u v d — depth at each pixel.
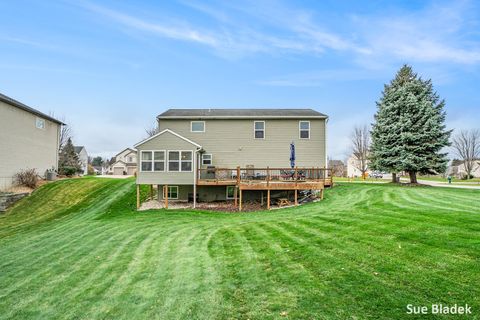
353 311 3.40
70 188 20.58
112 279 5.43
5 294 5.03
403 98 19.28
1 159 19.06
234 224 10.01
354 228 7.04
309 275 4.63
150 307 4.12
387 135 19.42
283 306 3.72
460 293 3.49
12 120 20.09
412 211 8.10
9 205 17.75
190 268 5.68
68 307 4.37
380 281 4.07
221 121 18.19
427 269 4.21
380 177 42.25
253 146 18.03
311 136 17.98
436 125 18.41
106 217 13.59
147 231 9.75
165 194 15.60
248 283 4.62
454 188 15.95
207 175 16.11
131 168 54.72
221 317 3.63
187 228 9.91
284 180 14.74
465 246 4.83
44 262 6.88
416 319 3.09
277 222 9.35
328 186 17.36
